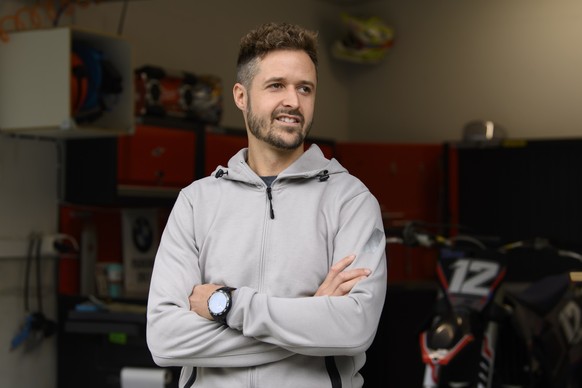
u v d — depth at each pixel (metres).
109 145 4.61
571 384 3.84
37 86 4.19
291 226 2.01
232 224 2.04
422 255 6.17
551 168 5.67
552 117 6.48
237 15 6.41
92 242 4.93
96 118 4.46
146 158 4.73
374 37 6.91
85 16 5.05
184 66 5.91
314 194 2.05
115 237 5.04
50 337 4.76
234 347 1.94
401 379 5.15
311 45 2.07
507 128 6.69
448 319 3.21
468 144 5.93
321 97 7.21
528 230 5.72
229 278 2.00
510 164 5.79
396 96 7.29
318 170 2.08
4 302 4.54
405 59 7.24
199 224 2.09
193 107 5.08
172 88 4.93
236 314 1.91
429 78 7.11
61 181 4.78
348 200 2.07
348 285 1.94
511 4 6.68
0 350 4.50
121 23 5.16
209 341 1.94
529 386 3.83
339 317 1.88
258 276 2.00
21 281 4.63
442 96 7.04
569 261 5.41
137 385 4.19
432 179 6.36
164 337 1.99
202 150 5.08
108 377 4.36
